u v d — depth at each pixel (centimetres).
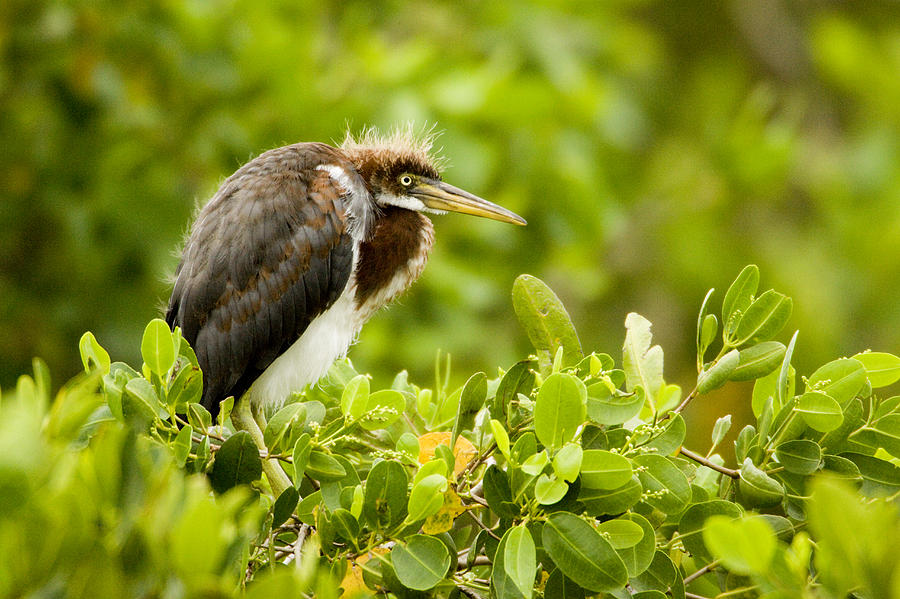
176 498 367
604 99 1402
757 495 537
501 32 1362
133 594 355
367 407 585
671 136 1792
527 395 573
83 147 1202
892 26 2009
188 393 544
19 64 1188
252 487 563
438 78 1249
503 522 532
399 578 496
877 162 1731
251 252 814
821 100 2000
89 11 1177
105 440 380
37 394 434
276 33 1245
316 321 854
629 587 535
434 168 941
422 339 1179
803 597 388
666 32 2031
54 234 1215
